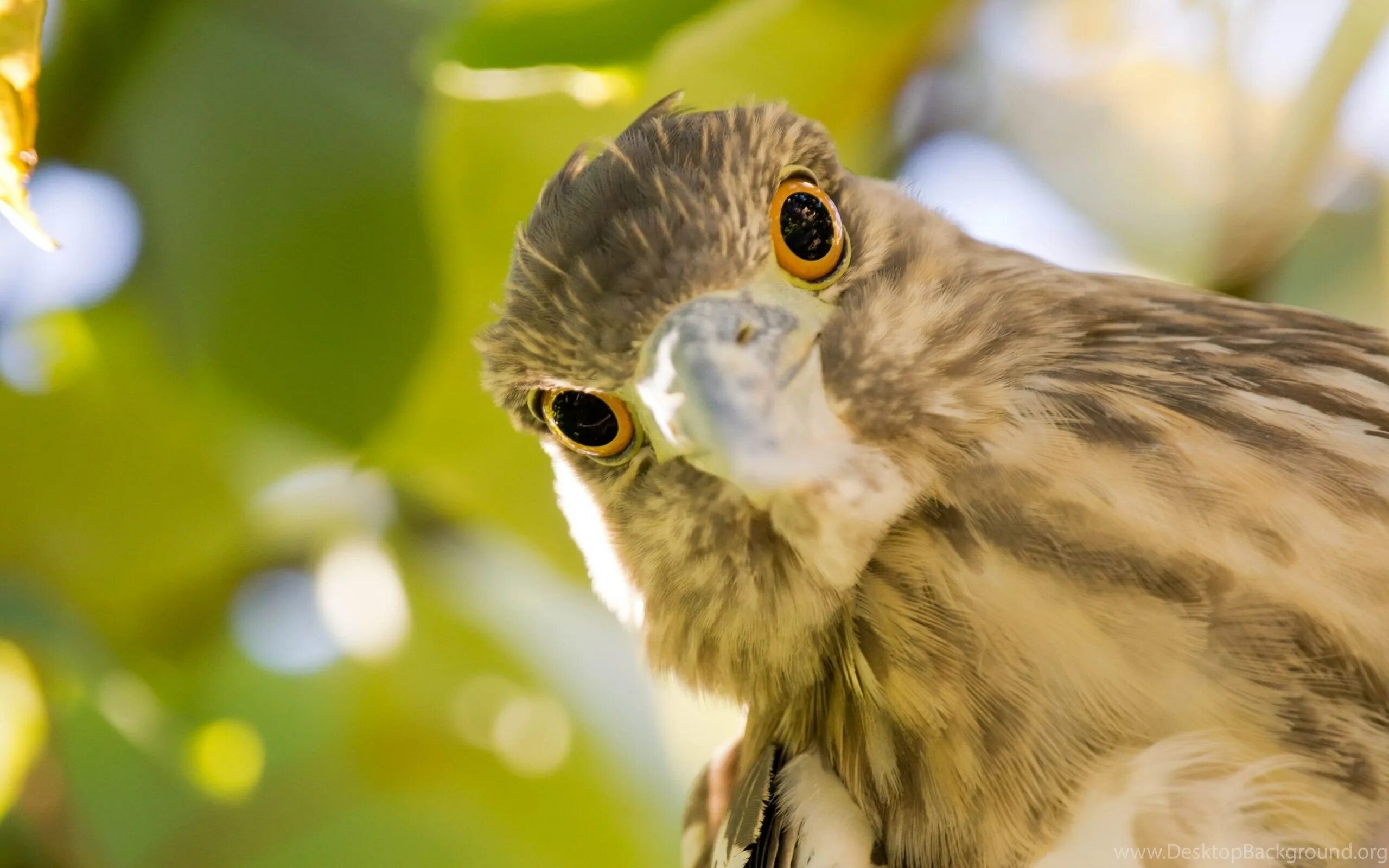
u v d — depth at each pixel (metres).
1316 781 1.65
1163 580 1.66
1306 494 1.66
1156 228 1.81
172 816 1.78
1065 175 1.81
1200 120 1.80
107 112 1.73
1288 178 1.74
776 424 1.67
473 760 1.79
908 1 1.73
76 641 1.76
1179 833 1.65
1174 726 1.65
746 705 1.70
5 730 1.76
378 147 1.73
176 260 1.74
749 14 1.72
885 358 1.67
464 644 1.79
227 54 1.73
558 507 1.75
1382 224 1.78
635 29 1.69
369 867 1.79
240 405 1.74
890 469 1.67
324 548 1.79
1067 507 1.66
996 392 1.67
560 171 1.69
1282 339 1.69
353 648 1.79
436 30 1.72
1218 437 1.67
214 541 1.76
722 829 1.69
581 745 1.79
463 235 1.72
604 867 1.79
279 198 1.73
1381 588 1.65
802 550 1.67
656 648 1.70
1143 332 1.68
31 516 1.75
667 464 1.68
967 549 1.67
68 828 1.76
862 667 1.67
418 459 1.74
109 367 1.75
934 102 1.79
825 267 1.68
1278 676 1.65
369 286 1.73
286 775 1.79
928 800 1.67
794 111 1.70
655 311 1.67
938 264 1.69
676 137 1.68
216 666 1.78
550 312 1.68
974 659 1.66
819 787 1.68
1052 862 1.65
